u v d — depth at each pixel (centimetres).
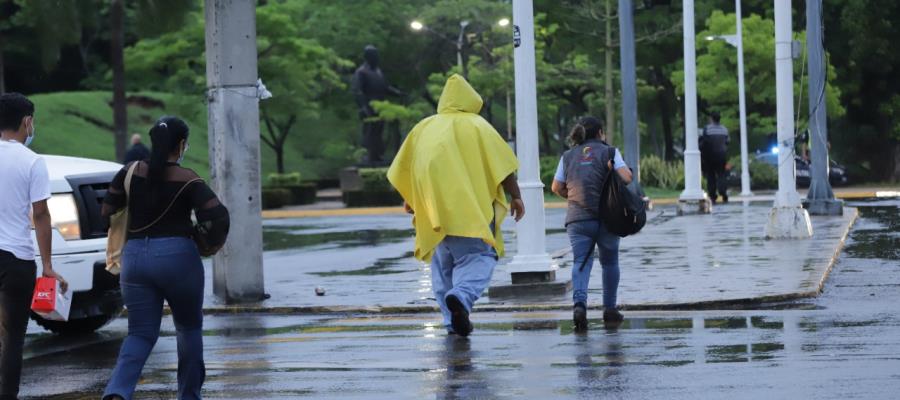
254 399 1856
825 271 3291
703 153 7638
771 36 11581
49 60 10369
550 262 3186
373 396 1853
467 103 2447
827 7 12781
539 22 12369
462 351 2264
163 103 14975
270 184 10981
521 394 1819
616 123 12912
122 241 1728
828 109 11556
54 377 2200
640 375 1931
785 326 2436
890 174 13050
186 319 1733
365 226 6800
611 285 2595
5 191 1803
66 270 2519
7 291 1811
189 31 11881
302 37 13962
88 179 2602
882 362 1959
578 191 2545
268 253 4909
